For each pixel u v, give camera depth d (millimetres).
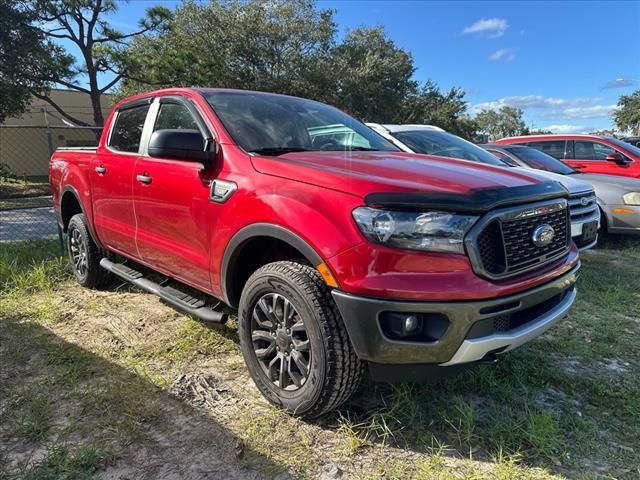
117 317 4152
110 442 2510
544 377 3232
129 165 3859
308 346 2557
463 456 2459
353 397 2934
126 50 20828
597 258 6781
